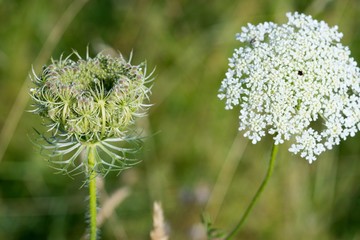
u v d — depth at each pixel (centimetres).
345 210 852
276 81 500
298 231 853
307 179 855
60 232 828
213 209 840
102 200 680
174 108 897
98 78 503
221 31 920
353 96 510
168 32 931
